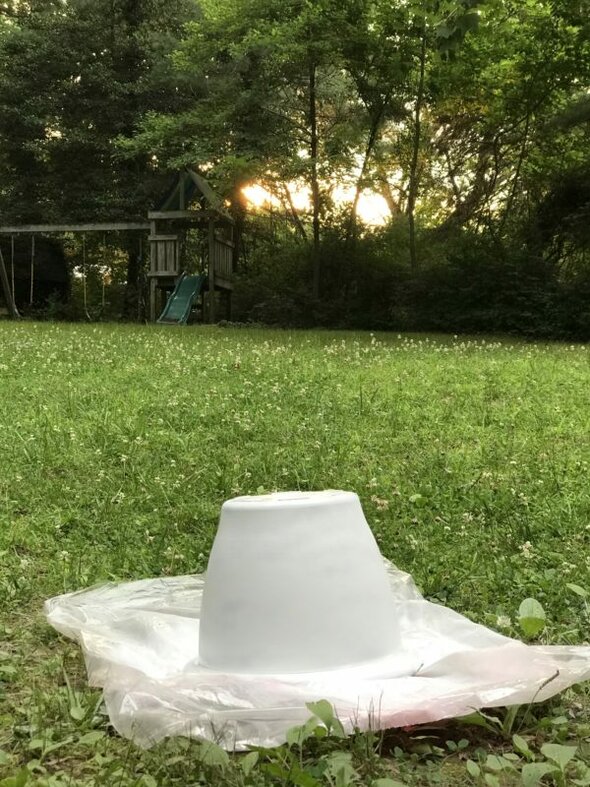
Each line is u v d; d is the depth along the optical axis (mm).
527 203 12258
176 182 12992
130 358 5727
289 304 12312
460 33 4480
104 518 2324
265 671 1177
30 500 2492
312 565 1194
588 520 2275
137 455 3014
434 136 13055
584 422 3586
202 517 2346
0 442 3156
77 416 3695
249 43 11578
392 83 11672
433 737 1101
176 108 15156
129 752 1047
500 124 12492
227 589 1209
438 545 2100
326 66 12156
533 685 1140
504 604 1697
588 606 1640
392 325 11578
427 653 1302
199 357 5668
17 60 15297
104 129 15469
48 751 1055
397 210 14555
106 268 18484
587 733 1113
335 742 1056
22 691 1269
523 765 1003
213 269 12938
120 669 1208
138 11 15492
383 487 2588
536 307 10055
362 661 1201
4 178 16156
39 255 17156
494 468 2838
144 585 1702
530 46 11305
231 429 3412
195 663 1252
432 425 3539
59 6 15938
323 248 12758
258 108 12281
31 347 6402
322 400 4047
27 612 1658
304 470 2783
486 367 5379
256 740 1067
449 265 11031
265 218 16328
